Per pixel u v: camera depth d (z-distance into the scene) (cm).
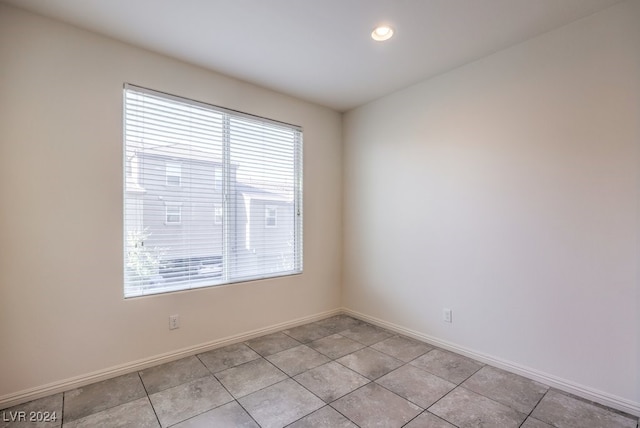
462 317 270
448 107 280
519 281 235
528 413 190
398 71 280
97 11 201
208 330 278
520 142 235
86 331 221
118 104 232
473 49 244
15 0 191
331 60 262
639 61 186
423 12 200
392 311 329
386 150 336
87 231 221
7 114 195
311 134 357
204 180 279
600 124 199
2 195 193
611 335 196
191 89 268
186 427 178
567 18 206
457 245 274
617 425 179
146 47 242
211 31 222
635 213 188
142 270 247
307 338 307
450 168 279
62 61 212
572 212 211
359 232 366
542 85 223
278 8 197
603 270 199
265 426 179
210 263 283
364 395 209
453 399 204
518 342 236
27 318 201
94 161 223
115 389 215
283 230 337
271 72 283
